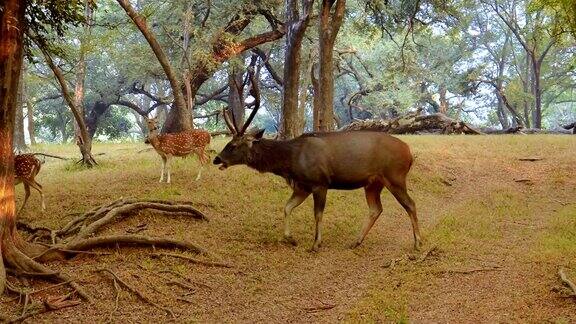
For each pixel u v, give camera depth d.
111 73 39.31
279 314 7.04
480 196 14.29
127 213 9.73
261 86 43.88
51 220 9.99
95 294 7.13
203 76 24.83
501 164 17.78
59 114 46.81
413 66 38.81
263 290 7.75
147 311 6.89
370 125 28.25
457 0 33.16
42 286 7.24
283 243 9.55
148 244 8.58
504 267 8.55
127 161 16.36
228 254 8.81
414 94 44.19
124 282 7.33
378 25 25.69
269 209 11.28
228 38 24.39
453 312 6.96
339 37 31.22
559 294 7.16
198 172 13.53
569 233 10.40
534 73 44.81
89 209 10.43
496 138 23.22
